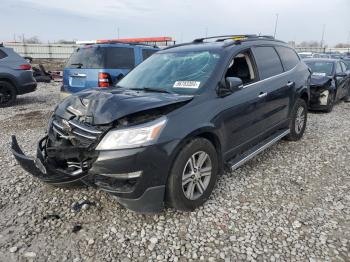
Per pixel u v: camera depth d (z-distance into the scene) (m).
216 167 3.59
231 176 4.28
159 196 3.04
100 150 2.90
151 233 3.02
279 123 5.12
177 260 2.67
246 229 3.08
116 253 2.75
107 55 7.51
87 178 3.09
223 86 3.72
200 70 3.85
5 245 2.85
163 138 2.95
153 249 2.80
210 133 3.45
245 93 4.07
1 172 4.41
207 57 4.01
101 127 3.03
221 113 3.59
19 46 38.56
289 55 5.66
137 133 2.87
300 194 3.80
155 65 4.39
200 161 3.37
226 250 2.79
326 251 2.76
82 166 3.11
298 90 5.50
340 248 2.80
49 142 3.67
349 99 11.22
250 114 4.16
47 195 3.74
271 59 4.96
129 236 2.98
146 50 8.42
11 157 5.03
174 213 3.35
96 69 7.41
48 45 39.62
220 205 3.52
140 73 4.39
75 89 7.74
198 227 3.11
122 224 3.16
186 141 3.16
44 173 3.42
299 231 3.05
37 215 3.33
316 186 4.02
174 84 3.80
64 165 3.45
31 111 9.05
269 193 3.81
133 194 2.92
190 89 3.62
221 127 3.59
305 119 6.03
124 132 2.87
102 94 3.44
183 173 3.18
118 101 3.16
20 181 4.11
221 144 3.65
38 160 3.52
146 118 3.03
